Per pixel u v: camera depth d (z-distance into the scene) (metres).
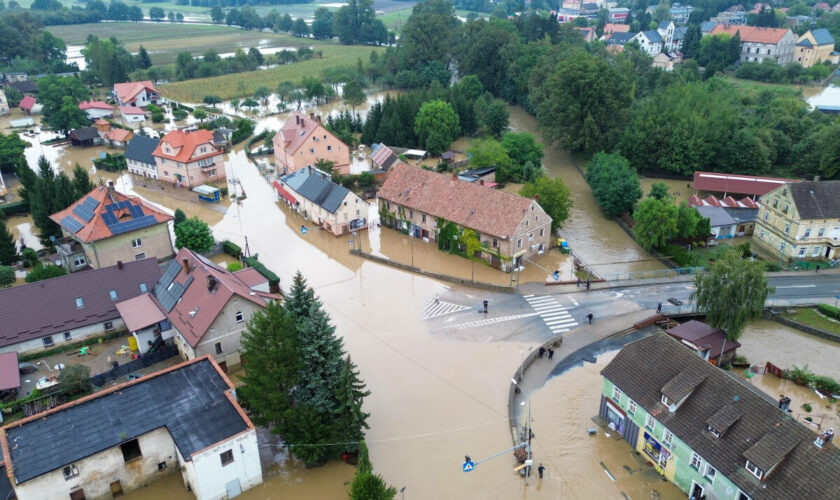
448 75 176.12
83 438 41.31
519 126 146.50
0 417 48.00
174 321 56.09
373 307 68.06
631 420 47.06
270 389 44.00
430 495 43.03
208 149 109.69
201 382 47.22
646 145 111.94
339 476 44.97
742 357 57.84
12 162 108.69
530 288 71.56
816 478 35.91
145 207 74.38
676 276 73.69
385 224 91.75
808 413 50.62
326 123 139.38
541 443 47.97
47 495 39.31
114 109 165.88
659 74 150.12
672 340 47.00
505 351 59.41
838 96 146.50
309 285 73.12
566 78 118.88
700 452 40.62
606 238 88.06
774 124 114.19
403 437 48.59
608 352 59.09
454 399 52.81
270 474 45.12
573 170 120.12
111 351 58.81
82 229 71.00
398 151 126.56
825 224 76.38
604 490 43.47
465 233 78.12
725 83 143.88
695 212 81.75
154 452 43.34
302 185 95.38
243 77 196.38
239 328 54.97
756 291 55.12
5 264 74.25
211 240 78.56
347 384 43.44
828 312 63.94
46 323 57.56
